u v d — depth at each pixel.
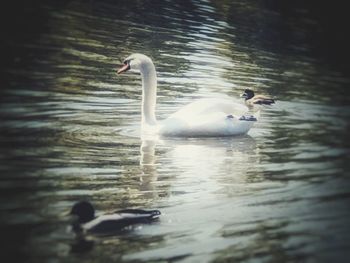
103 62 19.05
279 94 18.22
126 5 26.38
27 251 8.91
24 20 22.27
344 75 21.20
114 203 10.70
